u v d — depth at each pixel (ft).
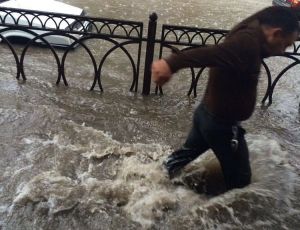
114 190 11.07
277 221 10.46
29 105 15.57
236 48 8.02
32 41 17.08
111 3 34.24
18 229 9.70
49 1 25.64
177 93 18.19
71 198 10.66
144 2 35.70
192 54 7.88
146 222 10.14
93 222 10.05
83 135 13.85
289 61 24.41
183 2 37.22
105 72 20.25
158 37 26.12
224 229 10.14
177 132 14.74
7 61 20.49
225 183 11.56
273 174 12.23
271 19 8.41
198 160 12.60
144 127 14.92
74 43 16.87
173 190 11.37
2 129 13.76
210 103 9.29
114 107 16.24
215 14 33.83
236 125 9.39
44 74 19.08
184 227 10.09
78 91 17.47
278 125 15.97
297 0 28.45
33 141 13.26
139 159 12.71
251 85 8.77
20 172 11.63
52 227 9.84
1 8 16.37
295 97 18.98
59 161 12.34
